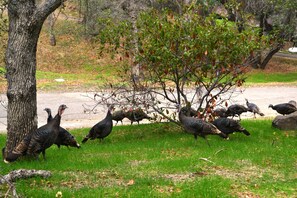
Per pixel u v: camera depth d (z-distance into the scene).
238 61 13.58
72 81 31.39
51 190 7.76
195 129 11.92
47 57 39.31
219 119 12.78
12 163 9.99
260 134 13.67
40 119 18.03
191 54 12.95
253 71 40.12
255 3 35.28
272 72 40.62
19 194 7.24
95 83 30.31
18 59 10.33
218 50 13.25
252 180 8.63
